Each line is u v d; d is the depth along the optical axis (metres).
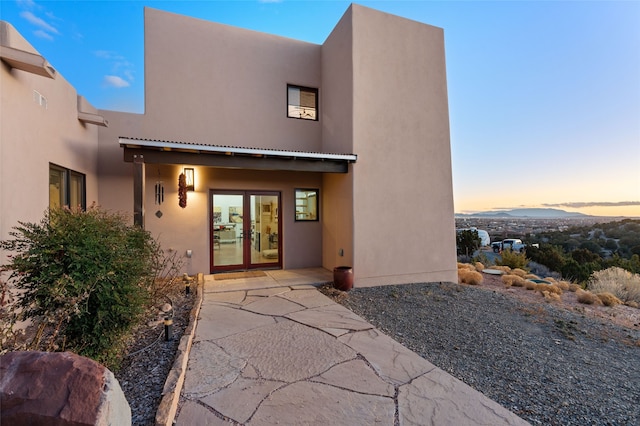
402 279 7.49
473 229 18.34
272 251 8.43
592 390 3.23
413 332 4.58
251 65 8.12
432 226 7.84
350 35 7.15
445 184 8.02
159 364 3.18
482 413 2.58
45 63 3.66
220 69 7.82
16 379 1.42
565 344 4.52
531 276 9.91
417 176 7.70
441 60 8.10
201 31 7.69
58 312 2.66
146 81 7.20
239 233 8.09
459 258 16.06
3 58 3.42
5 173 3.45
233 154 6.30
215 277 7.43
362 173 7.14
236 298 5.84
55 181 4.93
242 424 2.33
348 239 7.27
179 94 7.45
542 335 4.82
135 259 3.39
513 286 8.36
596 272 10.47
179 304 5.38
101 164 6.87
